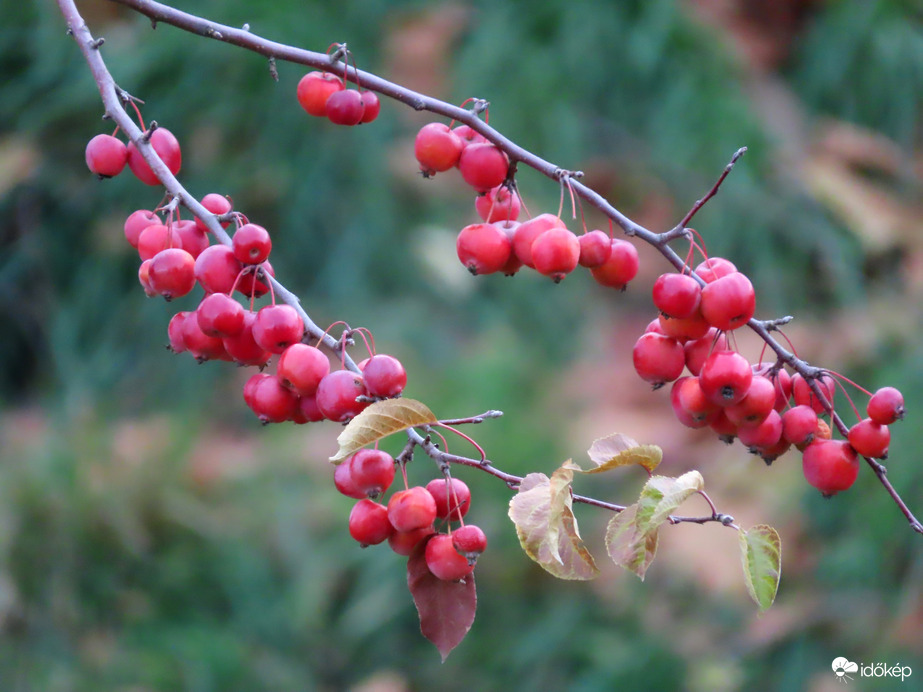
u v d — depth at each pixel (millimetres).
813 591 2012
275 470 2125
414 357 2172
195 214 1173
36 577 1889
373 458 1131
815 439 1172
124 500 1983
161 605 1931
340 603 1990
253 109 2385
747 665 1896
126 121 1185
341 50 1186
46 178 2412
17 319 2346
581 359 2336
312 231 2338
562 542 1135
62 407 2189
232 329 1146
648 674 1850
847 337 2297
